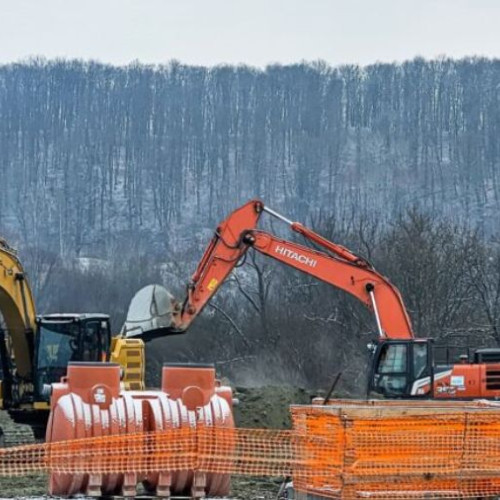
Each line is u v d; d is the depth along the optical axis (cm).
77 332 5894
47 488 4400
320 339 10869
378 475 3328
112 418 3409
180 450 3428
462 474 3397
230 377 10706
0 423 7356
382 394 6706
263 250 6838
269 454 3634
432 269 10788
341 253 6875
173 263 15600
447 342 10300
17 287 5778
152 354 11106
